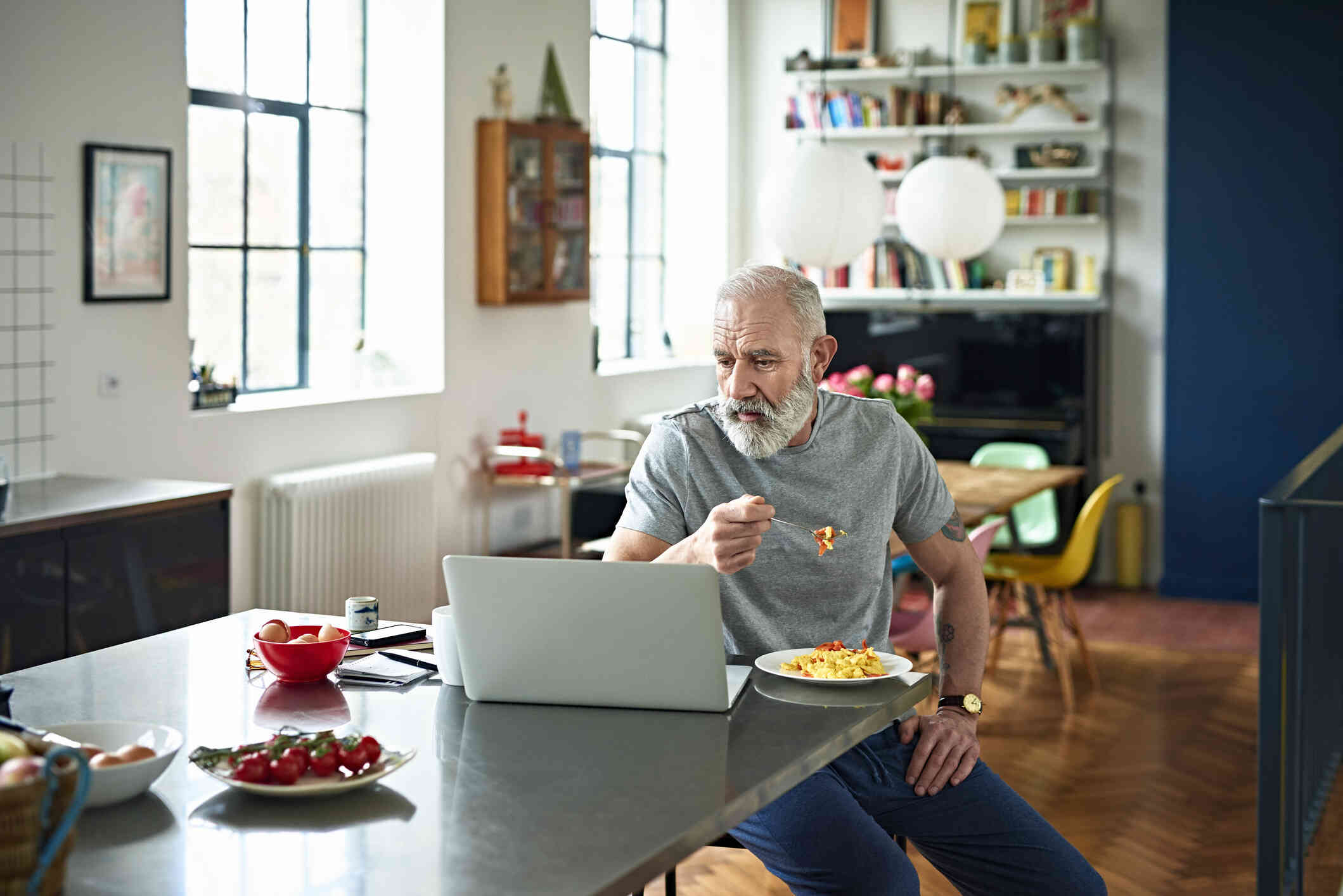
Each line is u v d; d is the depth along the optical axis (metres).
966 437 7.52
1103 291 7.48
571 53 6.75
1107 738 4.71
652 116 8.09
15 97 4.04
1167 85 7.07
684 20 8.16
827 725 1.80
